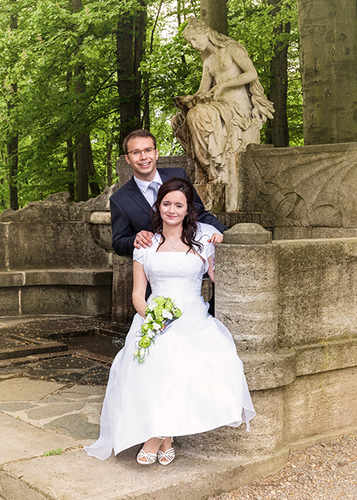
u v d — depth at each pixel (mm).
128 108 14055
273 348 3006
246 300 2926
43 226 7535
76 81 13797
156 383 2629
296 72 16484
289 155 6059
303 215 5977
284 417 3201
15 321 6848
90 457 2779
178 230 2971
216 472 2699
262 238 2943
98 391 4039
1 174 19625
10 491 2570
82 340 5965
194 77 13867
